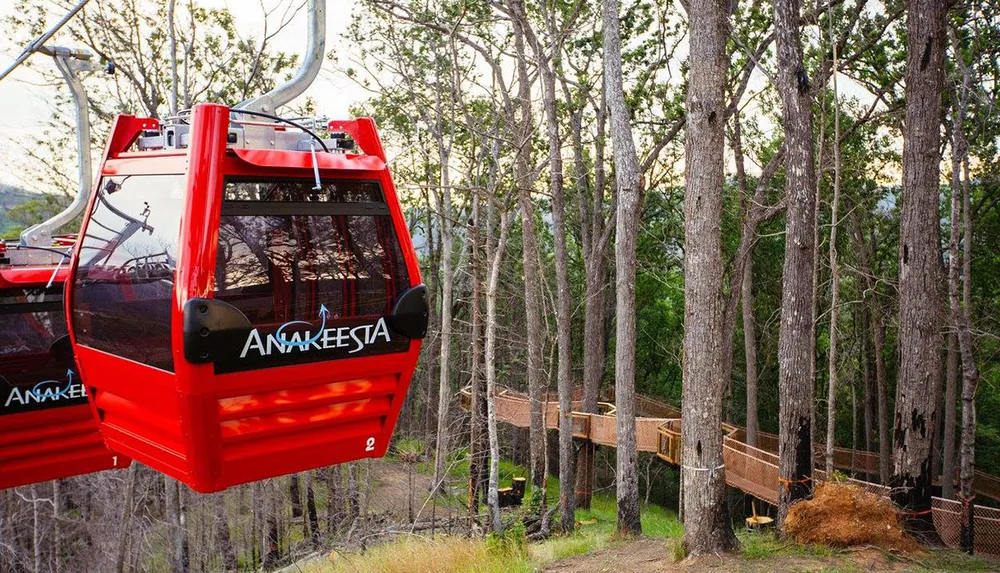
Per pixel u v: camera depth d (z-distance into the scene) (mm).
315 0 4195
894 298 28469
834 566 10469
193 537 24609
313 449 4074
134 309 3834
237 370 3590
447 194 25672
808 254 12922
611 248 35375
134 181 4043
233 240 3598
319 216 3895
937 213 12898
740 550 11469
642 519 23734
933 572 10195
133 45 23266
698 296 11422
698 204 11336
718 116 11227
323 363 3889
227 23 23812
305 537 23406
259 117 4086
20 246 5664
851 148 26062
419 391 36156
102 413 4551
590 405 27969
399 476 26703
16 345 5438
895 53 21266
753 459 19250
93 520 23578
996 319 28266
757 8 21859
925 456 12812
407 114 21547
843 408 38312
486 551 12945
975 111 22359
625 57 24078
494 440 14516
